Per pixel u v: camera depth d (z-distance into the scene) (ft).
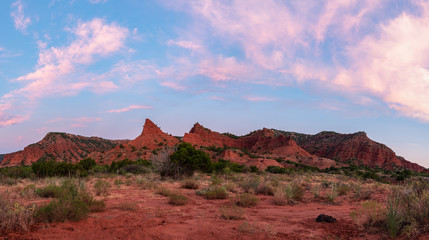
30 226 17.90
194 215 25.63
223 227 20.22
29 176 102.63
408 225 17.16
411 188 26.55
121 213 25.04
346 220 24.29
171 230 18.80
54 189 35.29
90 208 25.18
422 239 15.14
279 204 36.60
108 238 16.24
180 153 86.94
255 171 187.52
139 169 127.34
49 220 19.79
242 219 24.11
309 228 20.89
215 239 17.01
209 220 22.95
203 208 30.81
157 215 24.40
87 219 21.29
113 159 395.34
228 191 50.42
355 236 18.06
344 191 51.01
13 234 15.83
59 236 16.03
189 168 90.17
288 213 29.12
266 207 33.86
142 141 461.37
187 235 17.66
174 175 83.66
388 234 17.40
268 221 23.77
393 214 18.28
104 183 48.19
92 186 55.67
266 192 49.19
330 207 35.53
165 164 86.74
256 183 52.31
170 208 29.55
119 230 18.13
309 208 34.01
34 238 15.31
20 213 18.10
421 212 17.97
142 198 38.17
